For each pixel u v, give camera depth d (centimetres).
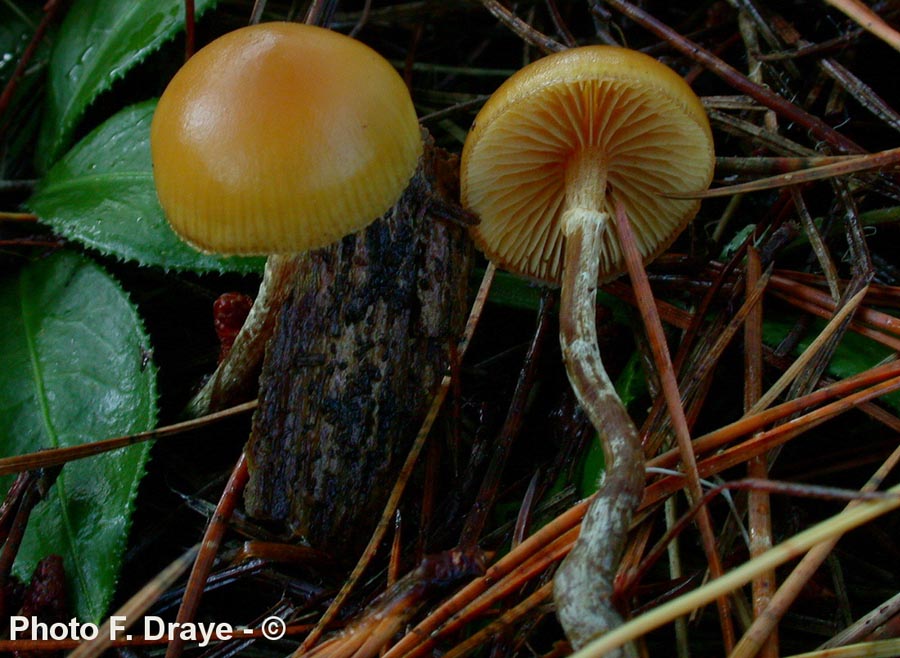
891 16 27
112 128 27
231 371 25
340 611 24
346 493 24
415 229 25
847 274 26
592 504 22
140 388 25
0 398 25
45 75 30
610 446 23
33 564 24
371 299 24
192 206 23
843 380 24
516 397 25
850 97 27
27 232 28
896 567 24
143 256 26
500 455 25
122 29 27
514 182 25
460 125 29
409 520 25
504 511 25
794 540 21
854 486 25
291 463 24
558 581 22
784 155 26
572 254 24
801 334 25
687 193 25
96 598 24
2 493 25
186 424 25
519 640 23
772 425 24
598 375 23
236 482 24
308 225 23
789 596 22
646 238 26
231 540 25
